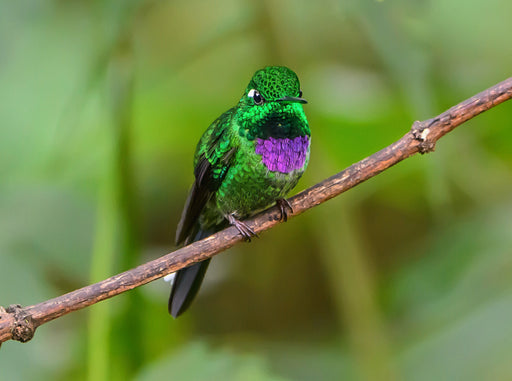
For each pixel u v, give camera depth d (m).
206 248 1.62
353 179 1.63
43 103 1.69
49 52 1.68
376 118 1.71
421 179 1.74
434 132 1.62
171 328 1.72
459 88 1.72
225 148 1.66
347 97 1.73
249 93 1.66
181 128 1.75
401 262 1.75
